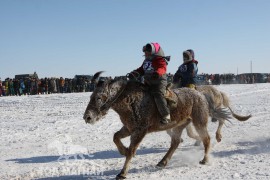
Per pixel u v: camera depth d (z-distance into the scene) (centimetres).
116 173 779
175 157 909
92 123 718
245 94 3266
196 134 1042
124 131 762
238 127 1378
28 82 3550
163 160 815
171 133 843
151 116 752
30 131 1351
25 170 822
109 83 727
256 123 1472
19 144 1116
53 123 1550
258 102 2453
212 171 759
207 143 835
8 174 792
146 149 1025
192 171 766
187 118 822
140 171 784
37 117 1788
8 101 2781
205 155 831
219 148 1004
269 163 799
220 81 5662
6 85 3416
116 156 950
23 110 2122
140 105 739
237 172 737
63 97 3075
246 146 1021
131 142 738
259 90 3806
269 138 1128
